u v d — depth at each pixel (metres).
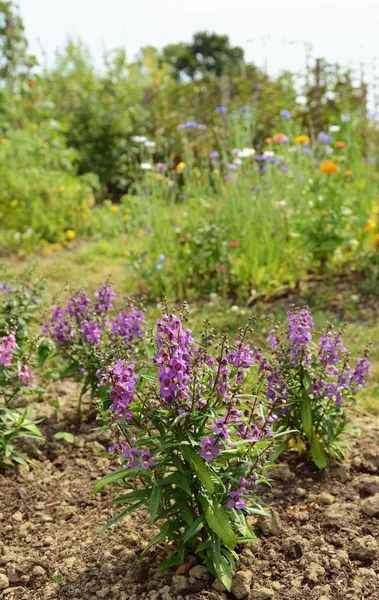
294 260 6.54
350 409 4.16
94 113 12.79
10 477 3.38
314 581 2.53
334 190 6.50
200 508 2.52
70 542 2.86
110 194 12.87
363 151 10.18
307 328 3.23
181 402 2.38
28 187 9.27
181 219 7.47
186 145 8.20
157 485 2.35
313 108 11.70
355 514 2.99
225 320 5.75
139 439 2.40
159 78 16.20
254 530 2.88
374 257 6.73
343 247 7.05
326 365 3.28
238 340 2.56
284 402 3.07
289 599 2.44
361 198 7.55
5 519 3.04
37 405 4.25
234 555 2.56
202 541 2.61
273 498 3.15
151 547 2.77
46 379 3.96
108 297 4.02
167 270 6.96
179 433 2.40
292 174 7.16
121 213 9.23
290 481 3.30
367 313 5.85
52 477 3.41
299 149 7.34
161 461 2.44
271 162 6.95
